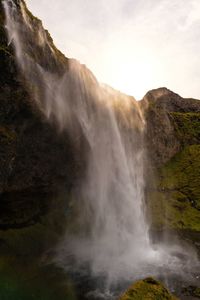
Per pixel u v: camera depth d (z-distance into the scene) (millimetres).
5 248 26391
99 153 38094
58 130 29906
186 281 24141
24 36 27109
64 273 24969
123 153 43906
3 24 24781
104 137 39125
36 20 29875
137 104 52094
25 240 28250
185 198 44781
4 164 25562
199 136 62281
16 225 29078
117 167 42062
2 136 25203
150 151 51250
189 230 36781
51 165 30500
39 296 20922
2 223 28312
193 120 66750
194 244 32969
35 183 29234
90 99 36250
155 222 39281
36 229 30062
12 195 27719
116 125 42562
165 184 48406
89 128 35344
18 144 26797
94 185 37594
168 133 56531
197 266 27250
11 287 21406
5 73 24781
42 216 31688
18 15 26797
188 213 41031
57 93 30141
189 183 48219
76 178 34406
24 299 20328
